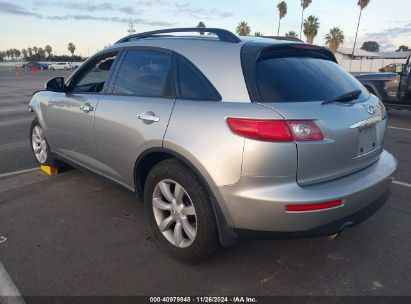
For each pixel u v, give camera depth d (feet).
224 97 8.91
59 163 16.69
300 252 10.61
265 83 8.71
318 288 9.09
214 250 9.46
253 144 8.11
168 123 9.58
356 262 10.16
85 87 13.41
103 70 12.77
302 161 8.20
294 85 8.94
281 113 8.14
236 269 9.80
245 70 8.89
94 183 15.76
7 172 17.29
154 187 10.27
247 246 10.86
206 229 9.08
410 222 12.49
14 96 55.31
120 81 11.82
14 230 11.78
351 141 9.07
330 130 8.52
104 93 12.24
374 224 12.34
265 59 9.26
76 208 13.39
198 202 9.06
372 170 9.98
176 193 9.70
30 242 11.05
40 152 17.38
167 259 10.20
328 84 9.59
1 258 10.21
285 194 8.09
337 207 8.48
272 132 8.02
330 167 8.72
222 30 10.28
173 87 10.07
